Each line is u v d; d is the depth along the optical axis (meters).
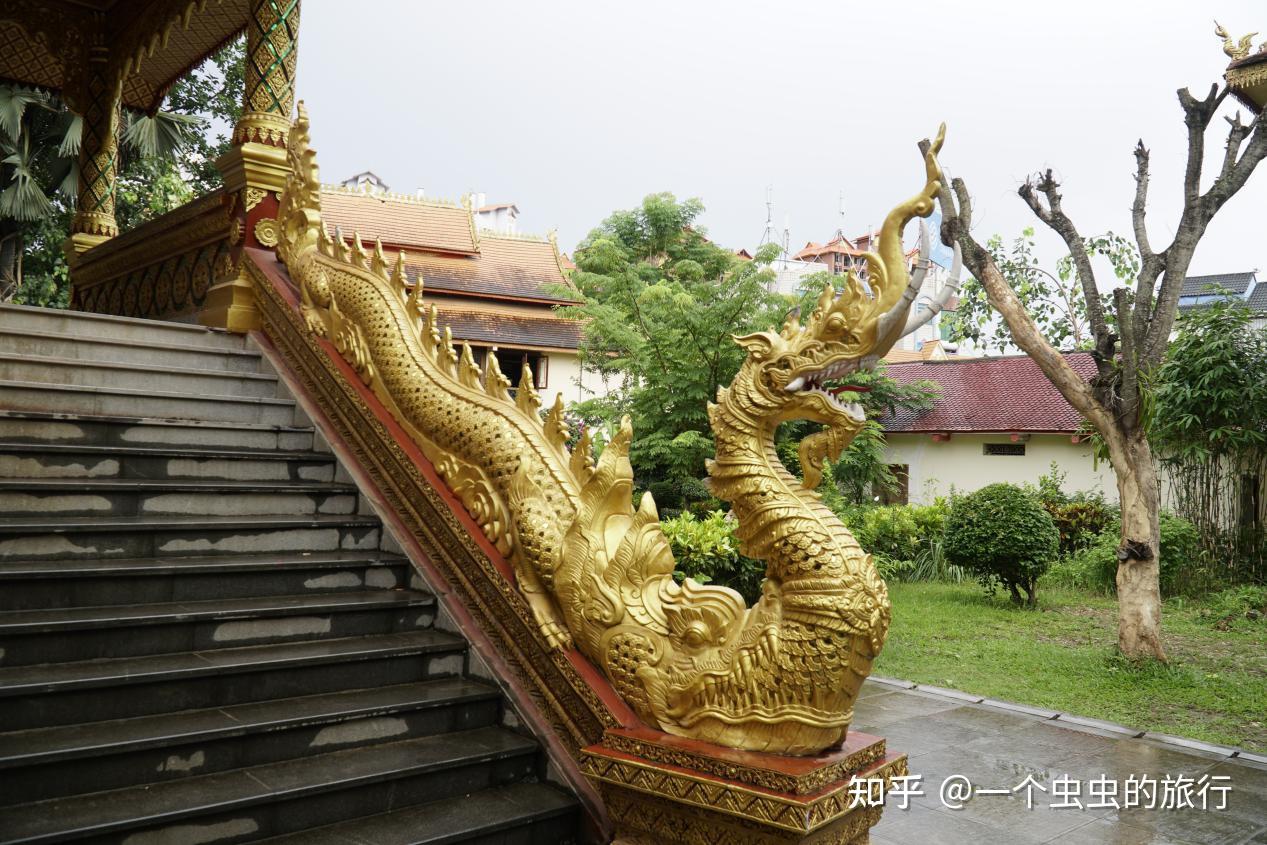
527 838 3.24
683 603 3.18
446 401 4.40
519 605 3.79
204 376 5.45
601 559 3.45
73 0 9.19
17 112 14.34
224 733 3.07
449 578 4.26
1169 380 13.02
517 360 23.28
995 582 11.60
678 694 3.11
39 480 4.09
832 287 3.08
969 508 11.12
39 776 2.73
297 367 5.64
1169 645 8.92
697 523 8.21
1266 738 5.72
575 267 24.22
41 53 10.30
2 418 4.29
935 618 10.05
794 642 2.87
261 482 4.82
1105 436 7.79
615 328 10.30
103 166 9.41
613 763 3.05
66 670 3.14
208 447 4.92
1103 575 12.16
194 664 3.32
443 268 22.50
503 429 4.08
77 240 9.29
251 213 6.41
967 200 8.09
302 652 3.62
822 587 2.87
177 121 15.63
